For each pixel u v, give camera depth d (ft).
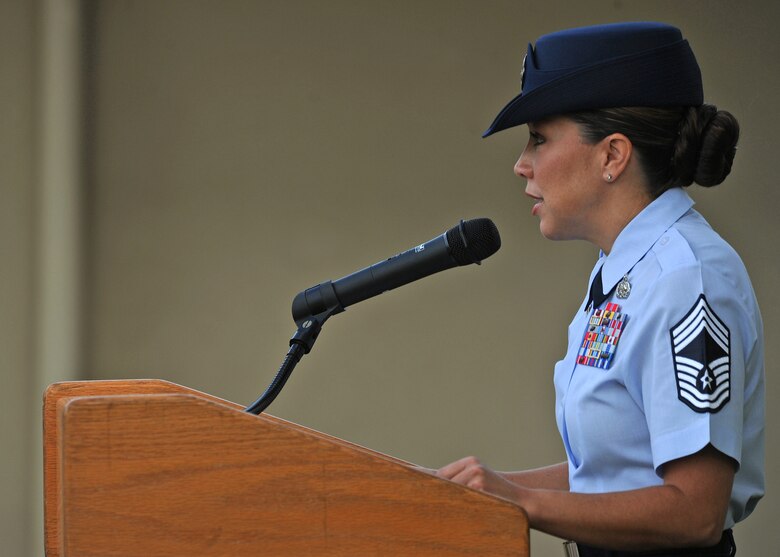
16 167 54.34
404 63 54.19
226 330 54.44
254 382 54.39
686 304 17.21
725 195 52.70
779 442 51.88
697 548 17.72
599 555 18.62
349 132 54.29
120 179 54.60
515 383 54.03
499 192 53.98
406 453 54.13
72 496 13.78
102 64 54.49
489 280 54.19
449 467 16.51
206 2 54.39
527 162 19.45
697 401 16.49
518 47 53.83
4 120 54.29
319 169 54.39
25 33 54.39
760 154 52.49
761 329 18.19
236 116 54.39
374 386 54.29
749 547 51.70
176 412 14.07
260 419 14.29
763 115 52.44
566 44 18.62
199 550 13.99
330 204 54.29
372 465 14.48
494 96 53.98
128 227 54.65
